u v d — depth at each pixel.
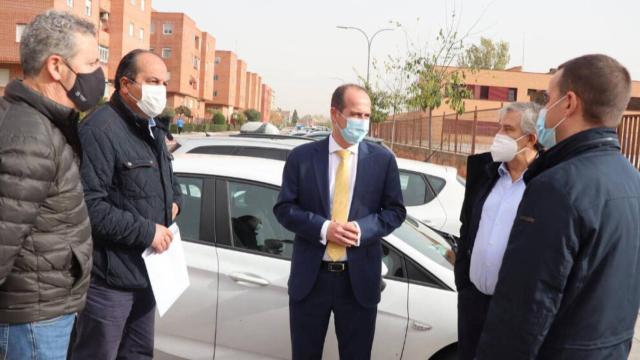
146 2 53.72
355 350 2.92
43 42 2.02
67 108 1.99
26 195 1.82
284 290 3.24
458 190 5.91
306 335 2.92
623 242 1.76
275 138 7.65
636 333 4.75
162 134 2.88
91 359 2.70
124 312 2.74
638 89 42.47
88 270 2.14
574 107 1.91
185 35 65.19
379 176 2.93
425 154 17.94
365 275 2.85
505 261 1.88
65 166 2.00
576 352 1.77
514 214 2.55
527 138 2.59
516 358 1.80
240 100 101.88
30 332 1.97
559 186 1.75
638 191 1.83
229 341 3.31
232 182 3.50
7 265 1.81
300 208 2.93
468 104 44.72
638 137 6.89
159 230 2.70
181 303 3.34
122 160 2.63
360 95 2.83
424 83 13.24
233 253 3.36
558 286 1.73
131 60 2.70
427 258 3.34
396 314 3.18
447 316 3.15
